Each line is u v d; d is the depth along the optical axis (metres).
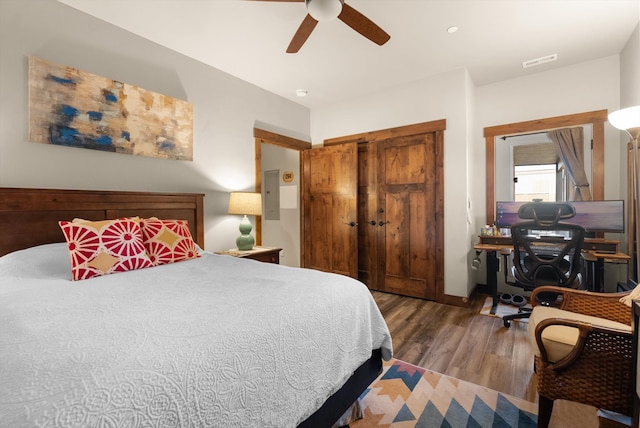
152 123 2.64
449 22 2.40
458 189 3.29
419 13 2.28
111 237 1.86
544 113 3.33
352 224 4.02
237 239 3.13
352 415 1.53
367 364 1.58
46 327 0.96
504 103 3.57
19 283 1.53
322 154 4.31
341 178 4.12
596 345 1.27
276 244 5.36
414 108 3.57
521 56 2.98
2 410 0.58
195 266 1.97
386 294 3.77
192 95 2.99
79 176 2.25
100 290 1.40
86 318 1.04
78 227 1.79
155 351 0.81
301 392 1.08
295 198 5.11
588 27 2.49
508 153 3.62
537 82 3.37
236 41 2.69
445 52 2.89
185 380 0.77
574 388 1.32
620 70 2.93
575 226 2.21
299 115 4.34
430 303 3.40
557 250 2.96
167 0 2.14
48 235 2.04
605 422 1.49
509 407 1.62
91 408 0.63
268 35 2.60
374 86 3.72
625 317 1.58
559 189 3.36
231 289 1.40
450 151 3.34
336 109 4.27
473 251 3.65
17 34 1.98
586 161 3.16
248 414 0.88
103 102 2.35
